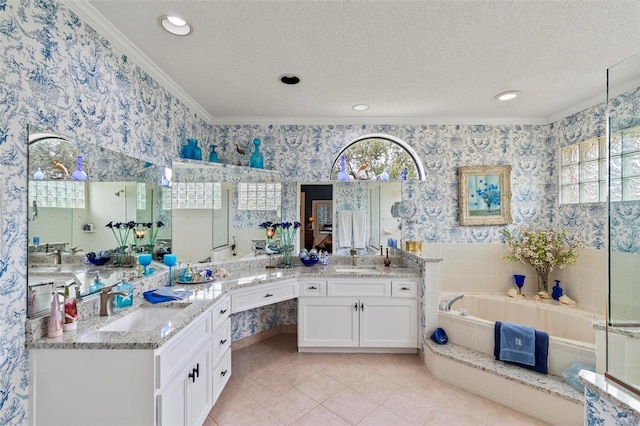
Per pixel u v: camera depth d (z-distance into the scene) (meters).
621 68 1.22
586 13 1.58
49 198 1.41
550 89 2.56
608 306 1.14
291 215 3.28
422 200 3.40
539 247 3.13
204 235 2.71
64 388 1.34
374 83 2.42
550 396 1.91
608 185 1.22
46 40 1.36
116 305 1.77
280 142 3.31
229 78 2.32
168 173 2.43
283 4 1.51
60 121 1.44
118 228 1.88
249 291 2.47
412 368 2.60
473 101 2.82
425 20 1.64
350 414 2.00
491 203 3.35
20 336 1.29
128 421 1.35
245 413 2.00
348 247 3.34
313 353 2.88
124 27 1.69
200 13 1.57
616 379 1.06
